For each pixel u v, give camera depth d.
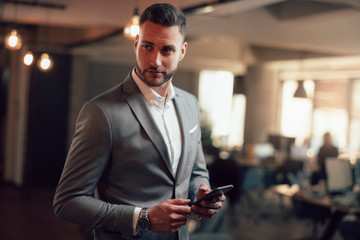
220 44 9.96
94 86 11.83
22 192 7.46
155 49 1.04
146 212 1.04
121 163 1.10
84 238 5.06
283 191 4.91
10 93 7.83
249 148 7.85
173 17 1.03
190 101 1.33
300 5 5.33
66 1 4.18
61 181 1.09
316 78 11.73
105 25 5.54
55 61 8.22
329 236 4.57
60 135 8.31
